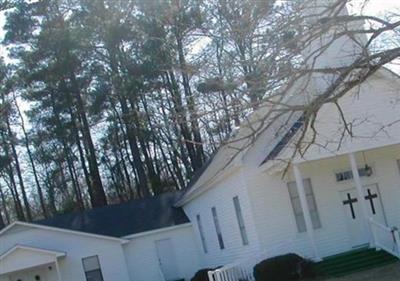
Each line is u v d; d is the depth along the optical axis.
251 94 9.30
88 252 33.44
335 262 22.94
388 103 24.16
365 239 25.03
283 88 9.53
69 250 33.31
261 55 9.05
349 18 8.88
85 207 59.41
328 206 25.36
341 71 9.08
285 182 25.17
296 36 8.89
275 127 23.39
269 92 9.60
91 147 50.88
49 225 35.81
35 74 48.03
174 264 34.16
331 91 8.95
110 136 53.16
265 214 24.73
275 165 23.58
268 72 8.95
